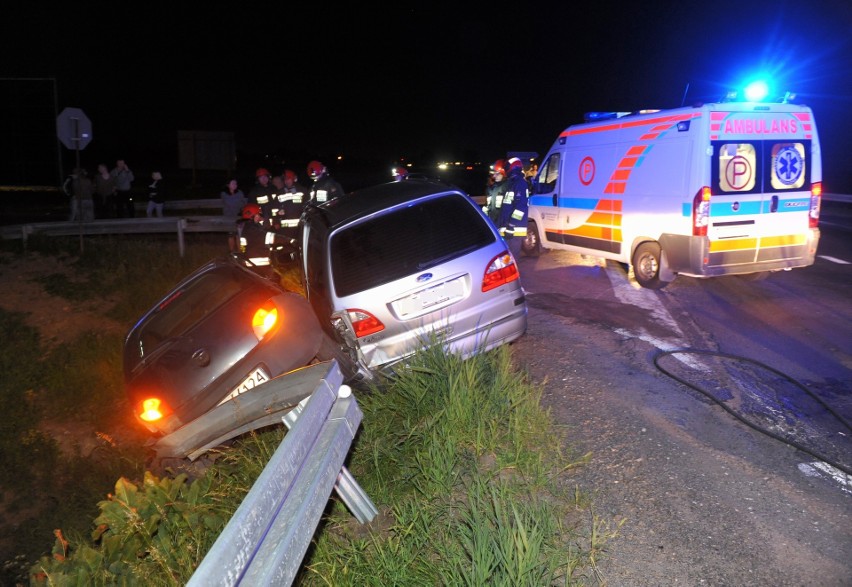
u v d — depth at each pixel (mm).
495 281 6246
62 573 3623
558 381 6145
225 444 5609
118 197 21547
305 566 3789
